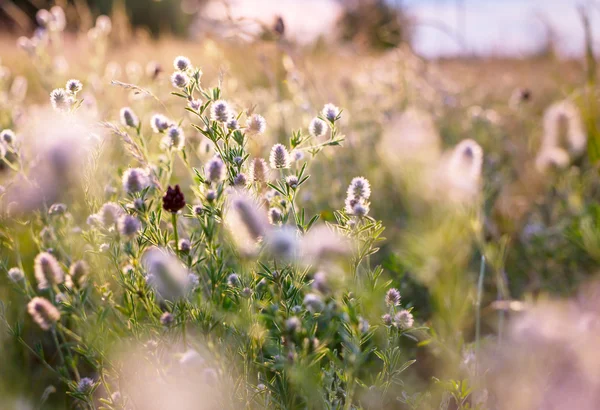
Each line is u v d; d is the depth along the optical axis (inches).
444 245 28.7
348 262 21.9
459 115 50.4
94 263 23.8
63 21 39.8
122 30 68.4
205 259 22.0
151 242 21.6
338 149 35.4
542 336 23.1
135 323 21.6
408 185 34.0
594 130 36.3
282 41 40.0
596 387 22.5
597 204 32.8
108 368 23.1
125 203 22.4
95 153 22.5
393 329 21.4
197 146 31.9
